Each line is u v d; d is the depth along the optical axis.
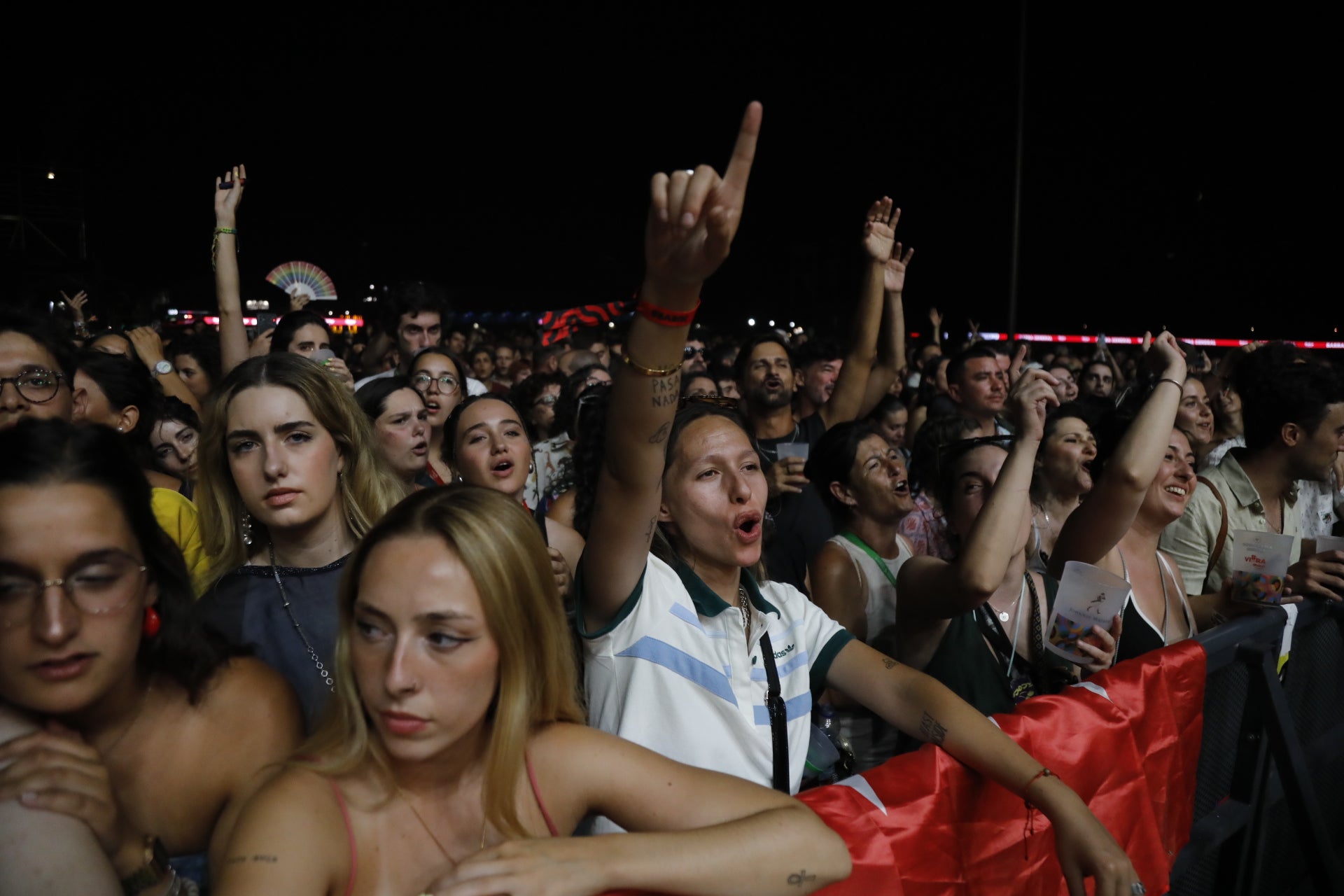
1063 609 2.44
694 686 1.81
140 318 12.09
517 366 10.39
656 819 1.46
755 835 1.41
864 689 2.04
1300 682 3.26
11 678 1.29
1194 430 5.36
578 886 1.25
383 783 1.36
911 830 1.74
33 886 1.14
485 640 1.33
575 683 1.54
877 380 5.43
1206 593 3.65
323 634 2.08
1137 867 2.21
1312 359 3.57
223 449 2.16
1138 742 2.25
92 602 1.31
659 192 1.40
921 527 3.96
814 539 3.92
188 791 1.51
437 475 4.38
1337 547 3.41
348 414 2.21
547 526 3.15
